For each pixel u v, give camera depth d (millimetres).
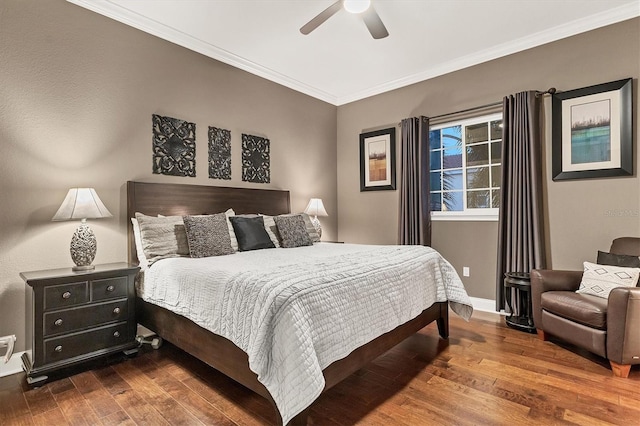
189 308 2150
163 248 2734
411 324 2514
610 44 3043
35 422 1776
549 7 2926
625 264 2637
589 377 2209
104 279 2469
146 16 3004
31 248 2500
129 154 3006
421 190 4152
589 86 3137
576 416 1778
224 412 1855
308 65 4059
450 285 2928
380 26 2607
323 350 1672
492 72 3740
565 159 3260
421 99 4336
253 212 3963
